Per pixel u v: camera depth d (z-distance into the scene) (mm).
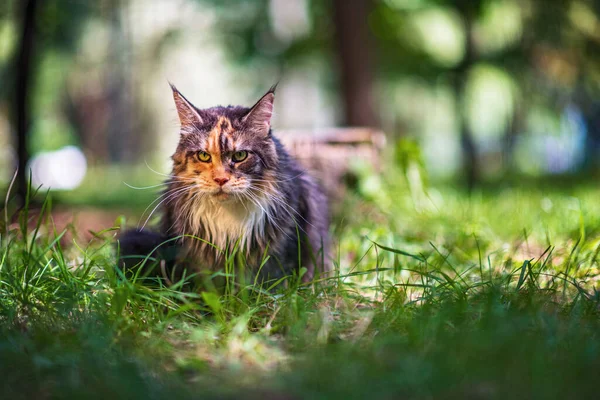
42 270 4254
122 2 20766
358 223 7078
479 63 15016
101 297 3824
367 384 2785
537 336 3213
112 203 12727
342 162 7914
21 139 8641
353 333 3594
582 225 5074
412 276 4840
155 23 24141
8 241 4871
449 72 15898
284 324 3709
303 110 29875
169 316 3746
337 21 13430
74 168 28203
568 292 4309
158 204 4918
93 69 26656
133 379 2916
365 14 13406
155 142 33125
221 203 4570
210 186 4449
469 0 14469
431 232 6871
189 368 3160
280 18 19125
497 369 2859
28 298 3904
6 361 3102
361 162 7824
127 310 3875
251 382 2971
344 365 2979
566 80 15312
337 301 4133
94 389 2826
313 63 18094
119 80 28766
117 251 4523
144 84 29672
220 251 4578
